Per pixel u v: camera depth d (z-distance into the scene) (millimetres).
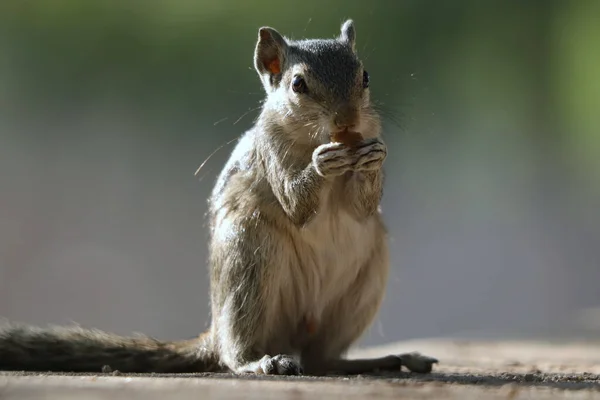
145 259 19969
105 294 19453
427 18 20750
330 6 20000
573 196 21359
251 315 7516
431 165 20703
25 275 19688
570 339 11992
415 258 20281
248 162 8000
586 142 21766
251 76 20219
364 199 7656
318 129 7645
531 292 20422
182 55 20641
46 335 8242
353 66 7836
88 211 20453
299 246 7730
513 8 21344
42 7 20922
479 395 5262
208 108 20422
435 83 20797
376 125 8031
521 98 21484
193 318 19234
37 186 20516
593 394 5332
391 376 7285
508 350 10430
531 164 21438
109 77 20906
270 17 20141
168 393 5297
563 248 20969
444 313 19766
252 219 7602
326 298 7961
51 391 5391
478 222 20875
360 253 7918
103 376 6398
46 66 20906
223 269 7633
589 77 21859
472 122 21062
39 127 20844
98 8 20891
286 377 6332
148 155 20594
